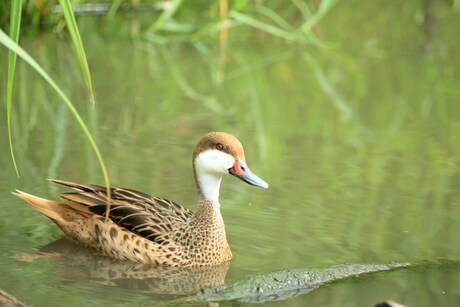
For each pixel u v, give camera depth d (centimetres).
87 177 1314
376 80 1928
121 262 1100
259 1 2369
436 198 1276
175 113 1656
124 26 2234
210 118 1631
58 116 1612
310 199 1267
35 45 2084
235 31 2306
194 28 2211
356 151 1475
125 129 1548
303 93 1825
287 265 1068
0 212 1208
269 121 1630
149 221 1125
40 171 1334
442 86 1883
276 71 1989
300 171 1375
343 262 1074
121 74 1919
